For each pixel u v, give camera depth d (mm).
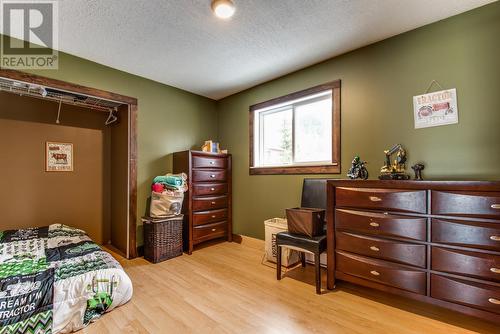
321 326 1632
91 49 2486
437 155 2064
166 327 1630
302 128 3135
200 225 3297
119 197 3324
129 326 1644
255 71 3057
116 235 3404
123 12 1918
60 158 3264
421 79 2150
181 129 3627
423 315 1746
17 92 2689
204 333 1569
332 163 2701
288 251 2617
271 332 1577
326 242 2164
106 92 2840
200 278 2389
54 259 2031
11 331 1434
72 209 3348
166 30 2176
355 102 2537
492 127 1840
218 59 2732
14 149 2965
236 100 3816
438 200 1636
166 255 2924
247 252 3188
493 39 1845
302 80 2980
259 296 2029
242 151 3707
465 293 1536
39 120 3117
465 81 1950
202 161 3359
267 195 3350
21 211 3008
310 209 2434
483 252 1491
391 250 1805
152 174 3264
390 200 1818
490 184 1474
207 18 2014
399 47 2268
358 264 1958
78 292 1696
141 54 2604
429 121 2104
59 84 2490
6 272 1763
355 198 1983
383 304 1896
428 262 1669
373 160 2408
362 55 2490
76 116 3383
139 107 3148
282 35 2277
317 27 2154
